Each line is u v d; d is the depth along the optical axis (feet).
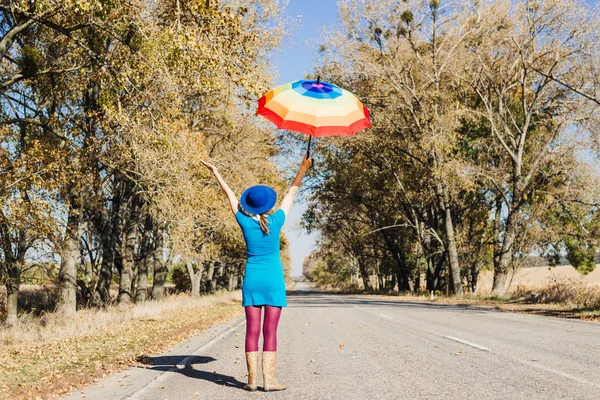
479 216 144.05
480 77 109.60
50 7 41.24
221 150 87.15
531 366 21.66
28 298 107.86
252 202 18.21
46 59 56.75
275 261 18.29
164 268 111.96
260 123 90.68
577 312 59.00
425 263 177.99
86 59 55.88
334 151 134.31
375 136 122.01
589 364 22.06
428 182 121.70
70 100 65.00
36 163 49.65
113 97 52.34
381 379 19.69
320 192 150.10
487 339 31.24
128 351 30.99
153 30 46.16
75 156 53.98
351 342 31.27
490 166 114.93
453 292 120.67
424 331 36.78
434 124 109.50
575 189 101.81
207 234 108.99
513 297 97.09
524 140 112.98
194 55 42.24
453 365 22.29
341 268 345.10
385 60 113.09
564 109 100.42
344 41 111.24
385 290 202.28
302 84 18.74
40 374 23.72
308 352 27.45
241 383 19.77
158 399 17.54
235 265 217.97
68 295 63.10
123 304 85.35
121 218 90.02
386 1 108.06
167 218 58.49
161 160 53.01
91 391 19.40
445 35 114.73
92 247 105.19
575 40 95.50
